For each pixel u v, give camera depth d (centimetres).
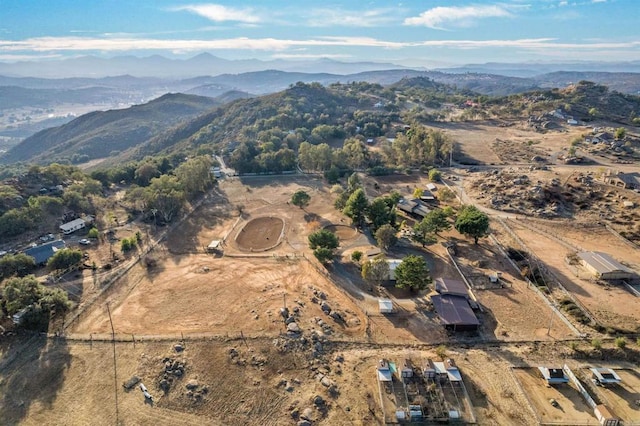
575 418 4878
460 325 6544
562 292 7388
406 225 10762
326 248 8644
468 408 5044
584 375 5494
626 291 7369
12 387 5609
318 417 5006
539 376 5553
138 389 5503
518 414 4950
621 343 5841
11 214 10156
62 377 5750
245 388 5488
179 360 5953
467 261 8738
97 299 7675
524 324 6681
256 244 10150
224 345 6250
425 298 7562
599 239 9194
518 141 17738
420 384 5428
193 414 5122
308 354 6050
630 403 5047
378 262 7788
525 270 8056
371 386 5453
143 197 11956
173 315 7119
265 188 14612
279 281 8244
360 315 7056
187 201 13325
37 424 5022
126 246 9744
